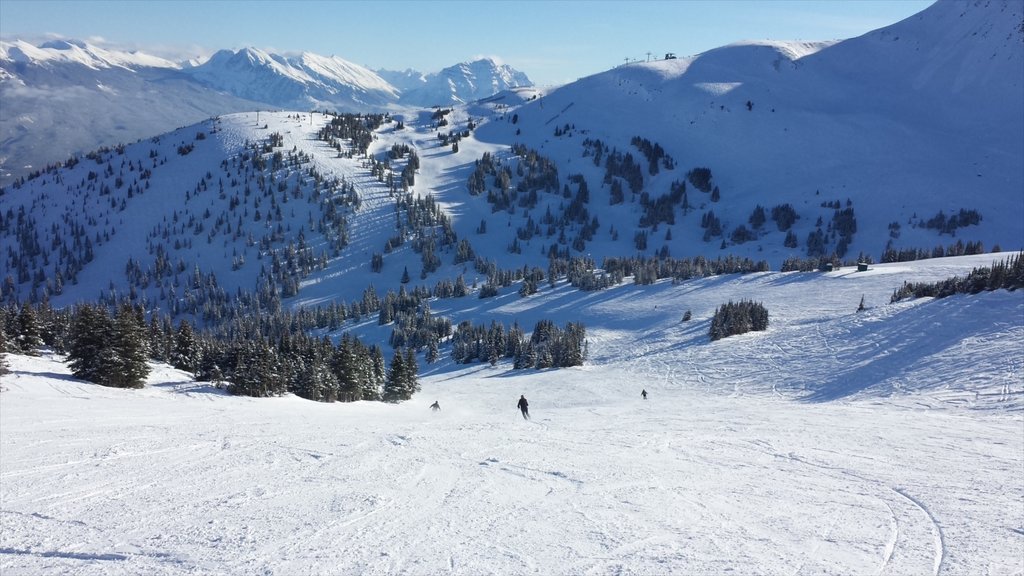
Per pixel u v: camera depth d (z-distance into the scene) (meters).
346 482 13.32
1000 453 17.11
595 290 153.75
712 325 86.94
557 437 20.66
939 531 9.68
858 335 58.81
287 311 177.75
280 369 48.53
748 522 10.34
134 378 40.25
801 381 49.50
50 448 17.44
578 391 65.50
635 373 71.50
